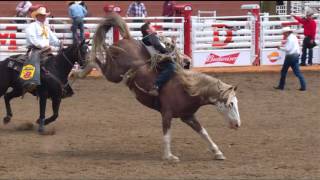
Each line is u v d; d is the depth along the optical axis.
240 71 55.91
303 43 58.62
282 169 25.41
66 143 30.80
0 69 33.09
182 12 58.53
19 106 41.50
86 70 30.59
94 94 46.41
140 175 24.38
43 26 33.91
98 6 83.44
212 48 58.50
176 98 26.92
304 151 28.95
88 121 36.59
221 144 30.52
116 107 41.34
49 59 33.22
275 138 31.89
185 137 32.06
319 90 48.53
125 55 27.97
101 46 28.67
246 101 43.69
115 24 28.59
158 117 37.88
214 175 24.34
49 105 42.03
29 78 32.34
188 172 24.95
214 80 26.72
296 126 35.12
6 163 26.44
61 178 23.80
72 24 56.25
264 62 59.59
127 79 27.91
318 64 60.62
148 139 31.77
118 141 31.30
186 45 57.56
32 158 27.50
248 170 25.22
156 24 57.25
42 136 32.38
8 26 55.78
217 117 37.66
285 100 44.16
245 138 31.92
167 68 27.22
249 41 59.25
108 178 23.83
